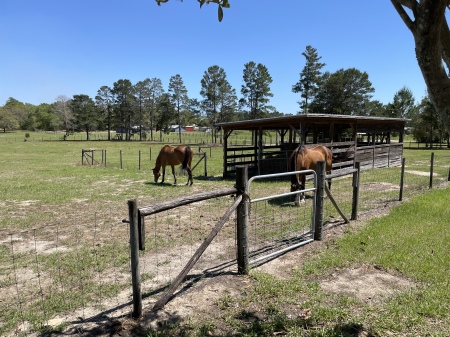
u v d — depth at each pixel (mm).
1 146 43344
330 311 3004
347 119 14102
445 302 3148
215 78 49844
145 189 10891
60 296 3564
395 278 3762
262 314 3039
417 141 40938
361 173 14180
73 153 31875
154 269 4293
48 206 8383
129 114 67938
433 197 8055
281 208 7539
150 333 2736
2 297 3580
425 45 1654
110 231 6031
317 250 4684
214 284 3666
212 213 7285
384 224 5762
